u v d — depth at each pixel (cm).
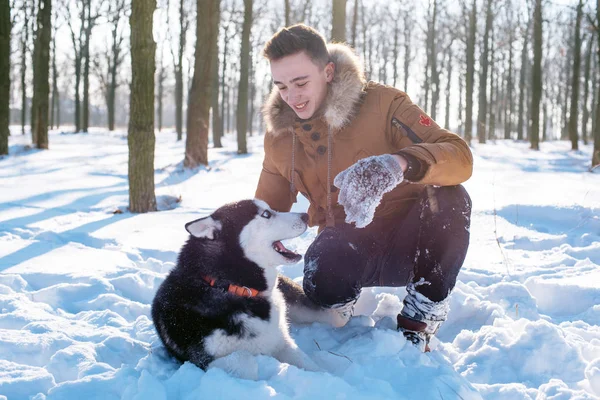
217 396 249
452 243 302
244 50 1928
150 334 359
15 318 373
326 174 330
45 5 1978
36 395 264
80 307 419
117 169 1432
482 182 998
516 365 303
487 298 418
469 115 2758
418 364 280
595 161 1373
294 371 263
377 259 338
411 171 264
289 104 311
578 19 2423
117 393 270
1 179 1163
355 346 308
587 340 341
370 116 315
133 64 810
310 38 296
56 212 803
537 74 2458
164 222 736
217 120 2436
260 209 324
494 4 3186
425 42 3681
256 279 316
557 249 557
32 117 2277
